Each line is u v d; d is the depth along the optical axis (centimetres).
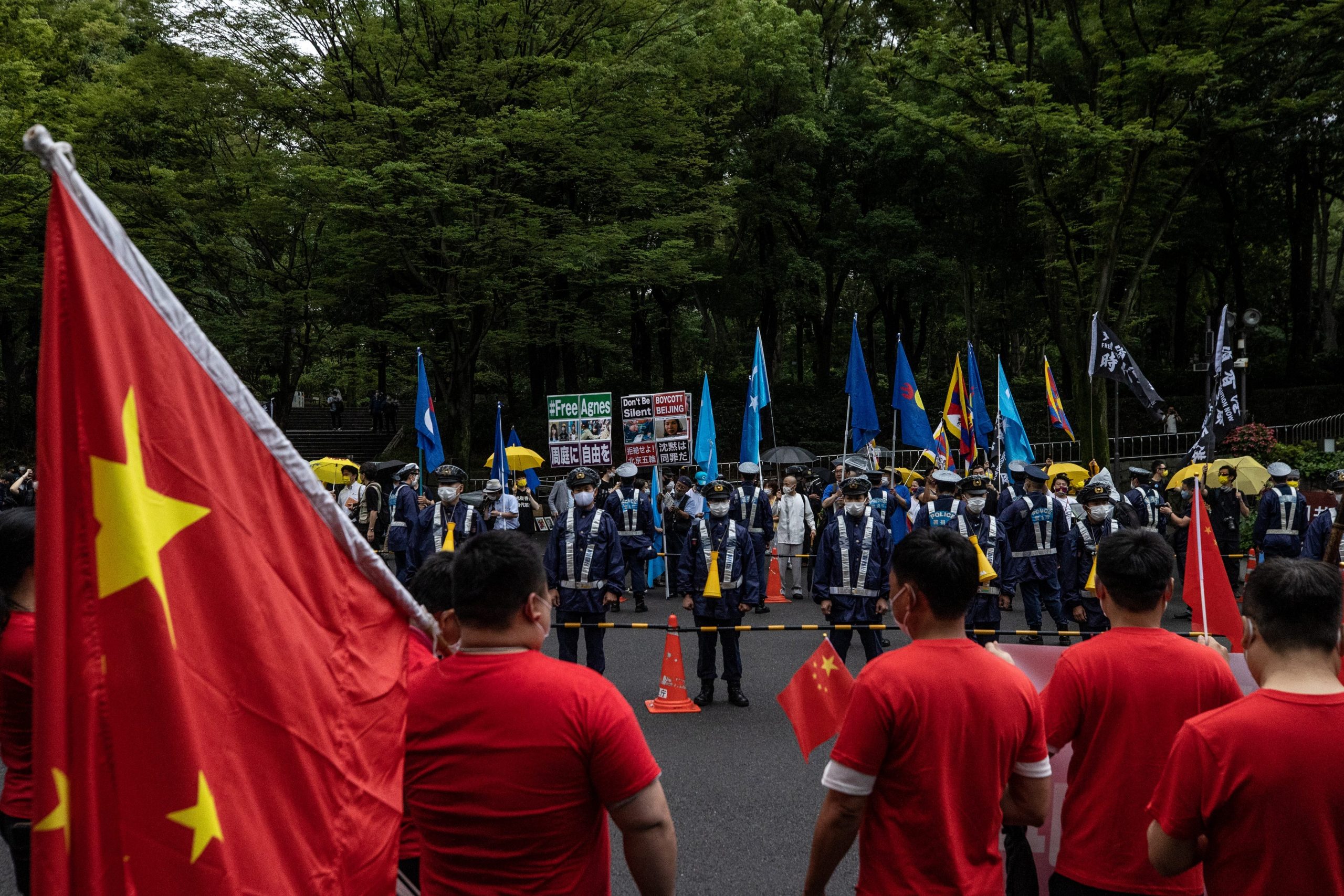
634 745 233
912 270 3225
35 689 151
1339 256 3956
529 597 242
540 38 2503
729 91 2673
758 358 1430
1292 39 2145
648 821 231
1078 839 302
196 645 171
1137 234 2453
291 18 2380
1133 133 2011
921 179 3278
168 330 172
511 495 1384
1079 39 2262
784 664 995
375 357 3288
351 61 2416
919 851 261
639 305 3675
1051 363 4781
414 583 334
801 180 3247
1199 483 464
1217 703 297
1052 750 305
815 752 696
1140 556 305
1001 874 272
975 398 1599
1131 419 3375
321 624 198
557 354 3834
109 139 2516
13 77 2053
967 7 2377
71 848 151
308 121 2462
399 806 206
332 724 195
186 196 2547
